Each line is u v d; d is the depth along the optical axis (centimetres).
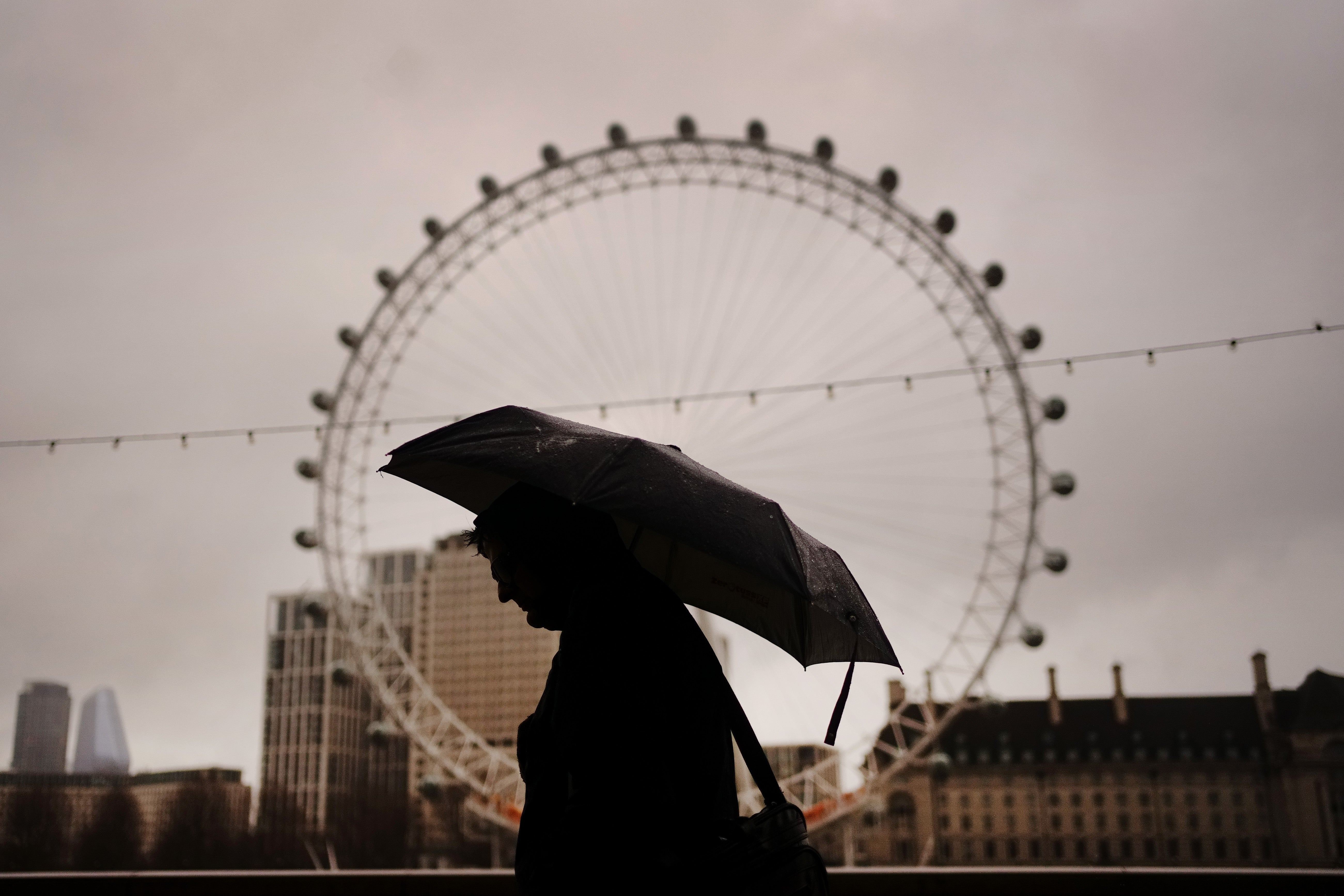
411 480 459
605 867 338
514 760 4569
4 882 864
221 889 866
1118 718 13525
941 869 822
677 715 362
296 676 18888
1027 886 810
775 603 468
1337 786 12612
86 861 13525
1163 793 13088
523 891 357
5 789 14050
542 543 391
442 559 18062
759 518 403
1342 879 770
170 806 15238
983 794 13438
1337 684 13012
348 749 18900
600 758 342
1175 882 791
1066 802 13275
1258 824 12762
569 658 360
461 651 17625
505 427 412
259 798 15650
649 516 371
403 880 859
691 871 348
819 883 376
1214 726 13225
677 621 375
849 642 463
